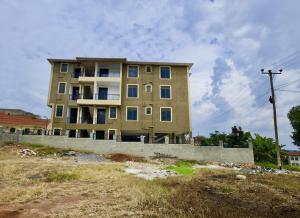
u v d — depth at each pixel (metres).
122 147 31.17
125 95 38.50
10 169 16.50
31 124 47.69
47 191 11.34
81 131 37.97
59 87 38.88
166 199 10.38
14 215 8.20
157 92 38.88
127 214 8.20
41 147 29.70
